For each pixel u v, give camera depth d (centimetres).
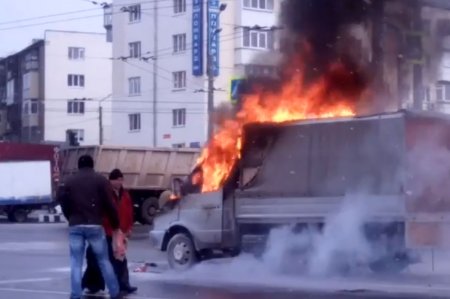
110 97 7050
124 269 1384
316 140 1653
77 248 1262
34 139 7625
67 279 1609
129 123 5891
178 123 5531
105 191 1275
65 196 1266
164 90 5619
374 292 1420
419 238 1547
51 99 7575
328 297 1352
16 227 3859
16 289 1437
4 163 4356
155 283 1565
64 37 7612
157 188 3872
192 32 5234
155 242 1848
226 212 1748
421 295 1376
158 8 5659
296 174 1673
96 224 1266
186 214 1797
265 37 5044
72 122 7644
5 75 8262
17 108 7962
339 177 1617
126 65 5894
